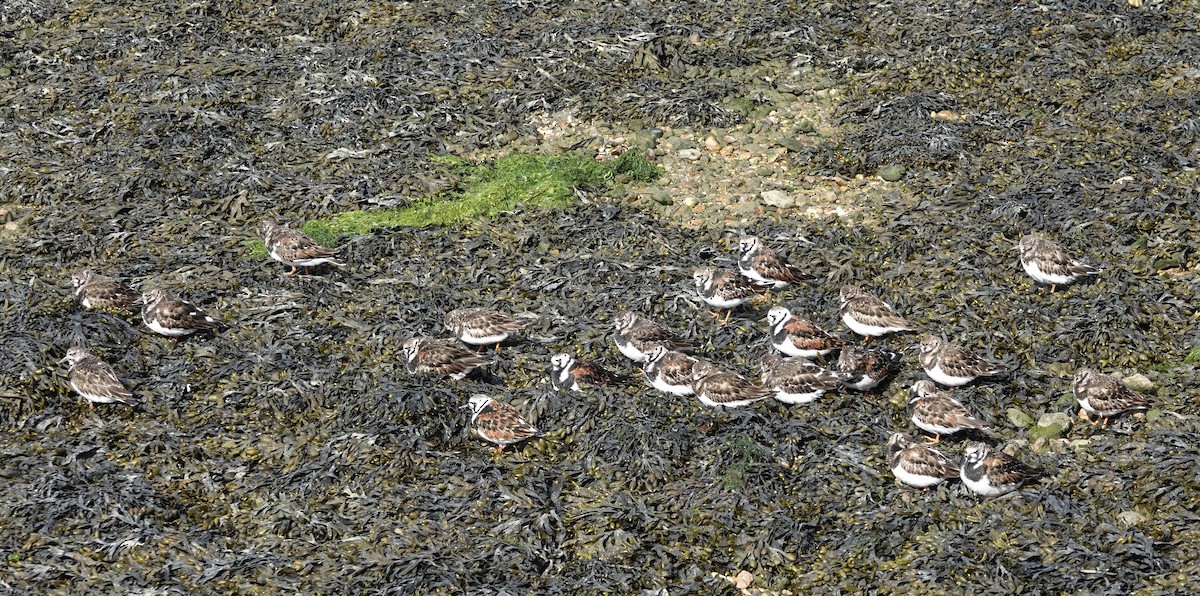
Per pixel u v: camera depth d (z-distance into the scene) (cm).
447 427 1326
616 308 1531
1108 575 1119
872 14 2283
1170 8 2283
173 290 1563
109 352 1431
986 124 1947
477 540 1185
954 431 1284
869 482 1252
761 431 1307
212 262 1627
